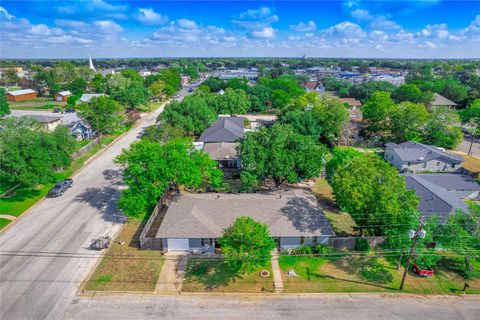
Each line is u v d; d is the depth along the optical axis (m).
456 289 25.75
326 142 64.75
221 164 48.62
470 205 33.62
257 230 24.89
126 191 32.25
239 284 25.58
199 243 29.20
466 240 27.39
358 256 29.38
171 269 27.11
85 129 63.25
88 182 43.75
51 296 23.83
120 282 25.42
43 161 35.53
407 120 63.28
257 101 95.12
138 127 73.62
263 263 25.11
